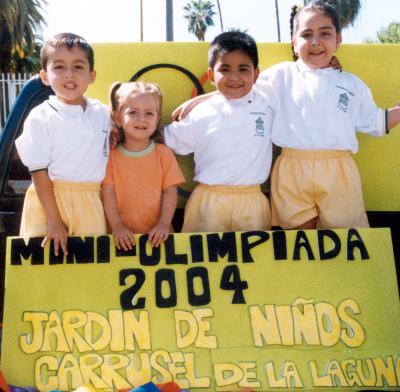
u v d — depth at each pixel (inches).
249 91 124.6
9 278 110.9
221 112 124.3
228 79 122.1
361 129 128.8
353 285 113.9
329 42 124.3
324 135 123.7
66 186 114.3
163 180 120.9
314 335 110.1
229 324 110.0
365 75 137.6
